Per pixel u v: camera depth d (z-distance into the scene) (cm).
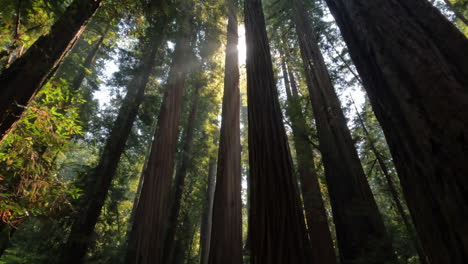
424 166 92
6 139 296
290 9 858
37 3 300
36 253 639
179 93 717
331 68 759
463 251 72
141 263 460
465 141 79
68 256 575
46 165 321
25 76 286
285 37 951
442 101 91
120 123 825
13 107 271
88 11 355
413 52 110
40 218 342
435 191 86
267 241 184
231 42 616
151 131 1312
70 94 354
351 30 156
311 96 652
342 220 444
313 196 552
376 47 129
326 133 554
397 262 351
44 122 307
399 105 109
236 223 374
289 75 1005
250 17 374
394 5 132
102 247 816
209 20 702
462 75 93
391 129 115
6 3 269
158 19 541
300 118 604
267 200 202
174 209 959
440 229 83
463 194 76
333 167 504
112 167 734
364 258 359
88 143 904
